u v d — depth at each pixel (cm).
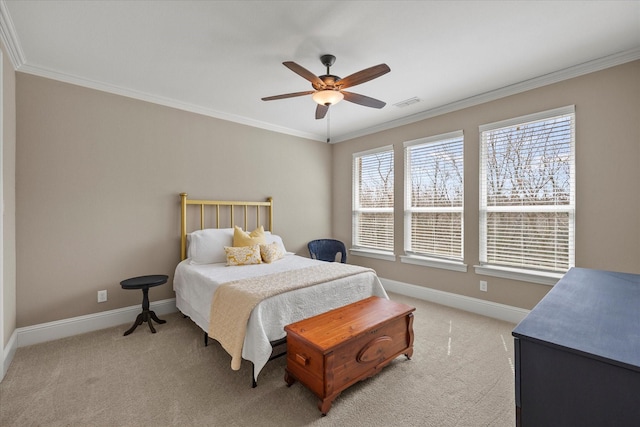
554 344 86
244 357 201
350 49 235
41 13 189
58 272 272
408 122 399
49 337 266
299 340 183
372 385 199
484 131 330
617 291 141
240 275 271
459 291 353
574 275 174
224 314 222
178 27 206
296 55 244
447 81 293
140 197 319
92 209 290
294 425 163
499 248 321
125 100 310
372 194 459
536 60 252
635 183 238
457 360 231
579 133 265
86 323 286
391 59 250
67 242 277
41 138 263
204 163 368
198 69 267
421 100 341
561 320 105
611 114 248
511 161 311
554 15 194
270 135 436
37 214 262
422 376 209
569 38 220
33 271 260
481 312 331
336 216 511
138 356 239
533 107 292
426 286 386
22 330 253
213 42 225
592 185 258
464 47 233
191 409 176
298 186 469
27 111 256
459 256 355
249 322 200
